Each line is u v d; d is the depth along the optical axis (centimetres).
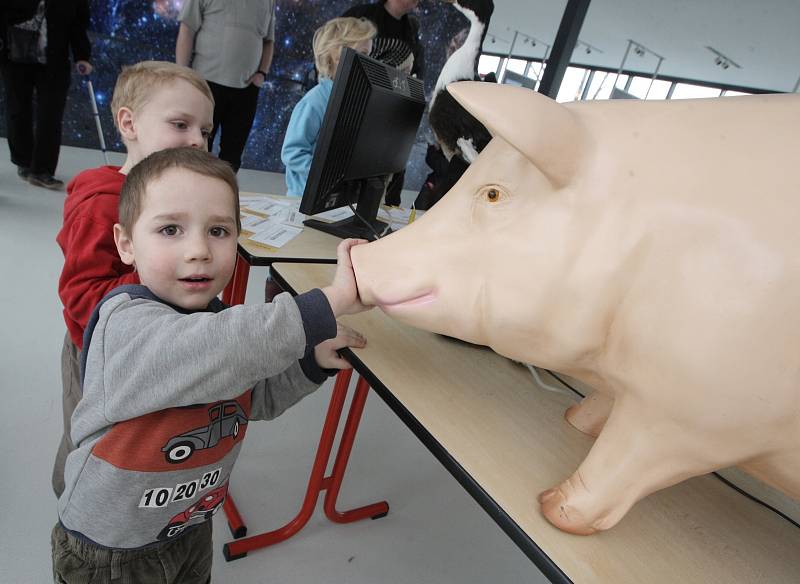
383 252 64
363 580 115
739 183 49
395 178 184
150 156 63
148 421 60
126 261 68
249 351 54
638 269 52
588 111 58
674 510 64
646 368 52
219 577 107
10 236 220
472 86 53
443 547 129
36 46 254
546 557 51
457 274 60
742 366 47
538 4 499
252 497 129
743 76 490
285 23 419
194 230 61
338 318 89
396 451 158
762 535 63
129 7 361
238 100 300
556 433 71
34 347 158
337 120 108
